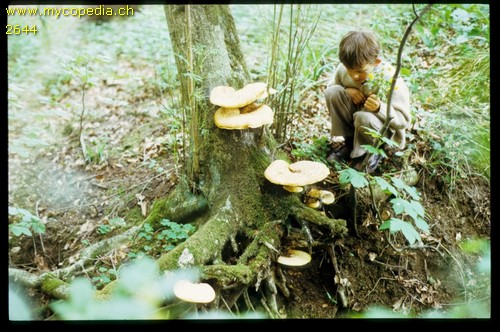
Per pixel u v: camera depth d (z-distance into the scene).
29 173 5.65
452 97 5.06
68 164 5.64
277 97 4.32
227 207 3.87
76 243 4.69
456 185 4.37
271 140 4.18
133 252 4.12
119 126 6.02
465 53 5.42
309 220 3.80
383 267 4.04
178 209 4.18
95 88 6.87
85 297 2.04
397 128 3.90
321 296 3.97
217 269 3.51
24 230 3.83
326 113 5.14
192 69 3.78
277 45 4.18
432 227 4.21
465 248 4.15
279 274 3.85
